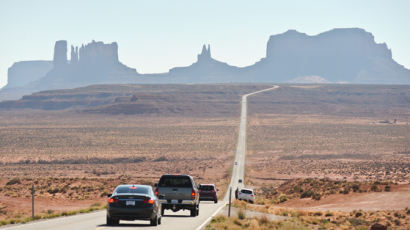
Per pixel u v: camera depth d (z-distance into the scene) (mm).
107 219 37719
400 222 51219
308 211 62250
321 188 101375
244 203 74625
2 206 62625
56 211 58531
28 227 37531
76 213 52469
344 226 45000
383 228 41469
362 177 189375
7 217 49594
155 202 37594
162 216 48469
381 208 69312
